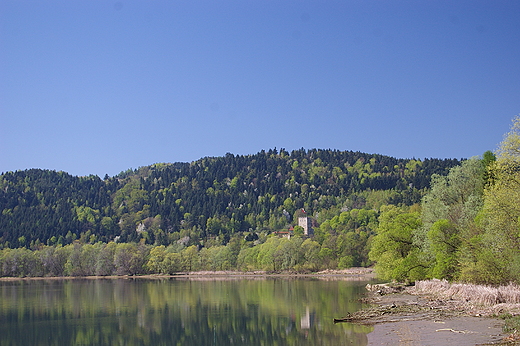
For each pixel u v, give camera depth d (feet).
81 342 157.89
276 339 149.59
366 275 531.91
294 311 209.15
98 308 244.42
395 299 215.92
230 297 290.97
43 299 298.15
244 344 146.30
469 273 195.31
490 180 232.53
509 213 163.43
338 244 612.29
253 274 647.56
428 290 228.63
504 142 165.68
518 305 143.13
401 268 262.47
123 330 176.65
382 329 136.98
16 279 644.69
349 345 122.72
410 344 109.81
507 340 102.78
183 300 278.87
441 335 116.26
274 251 640.17
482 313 141.69
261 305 239.50
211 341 153.58
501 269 184.96
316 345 130.62
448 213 244.42
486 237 183.62
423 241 258.57
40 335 170.09
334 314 189.98
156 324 188.44
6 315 221.46
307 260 609.83
